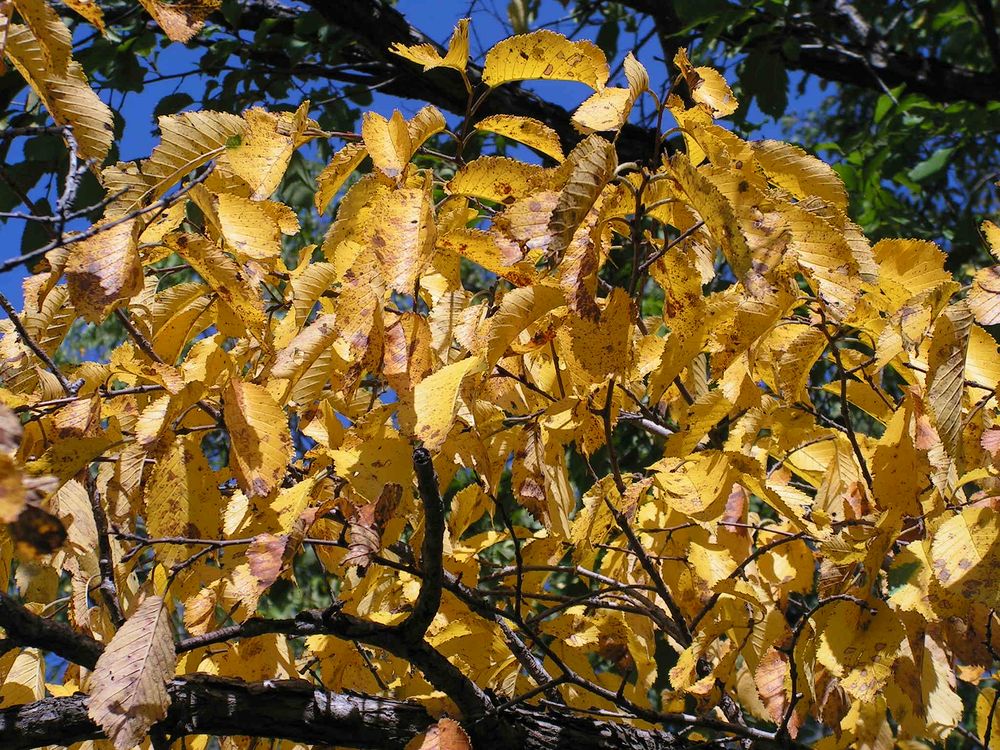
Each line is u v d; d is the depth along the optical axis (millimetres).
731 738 903
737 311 792
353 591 875
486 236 744
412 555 823
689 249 852
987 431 801
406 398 703
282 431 747
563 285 716
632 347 785
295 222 855
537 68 782
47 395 837
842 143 2729
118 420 871
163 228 799
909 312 766
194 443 817
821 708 859
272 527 757
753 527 883
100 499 819
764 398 898
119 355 854
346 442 768
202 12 753
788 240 681
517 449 850
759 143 791
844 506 897
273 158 797
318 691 813
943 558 732
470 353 825
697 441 841
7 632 709
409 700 833
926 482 790
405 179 766
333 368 869
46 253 715
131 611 762
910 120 2463
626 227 788
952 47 2572
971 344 822
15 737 717
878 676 749
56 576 813
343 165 823
